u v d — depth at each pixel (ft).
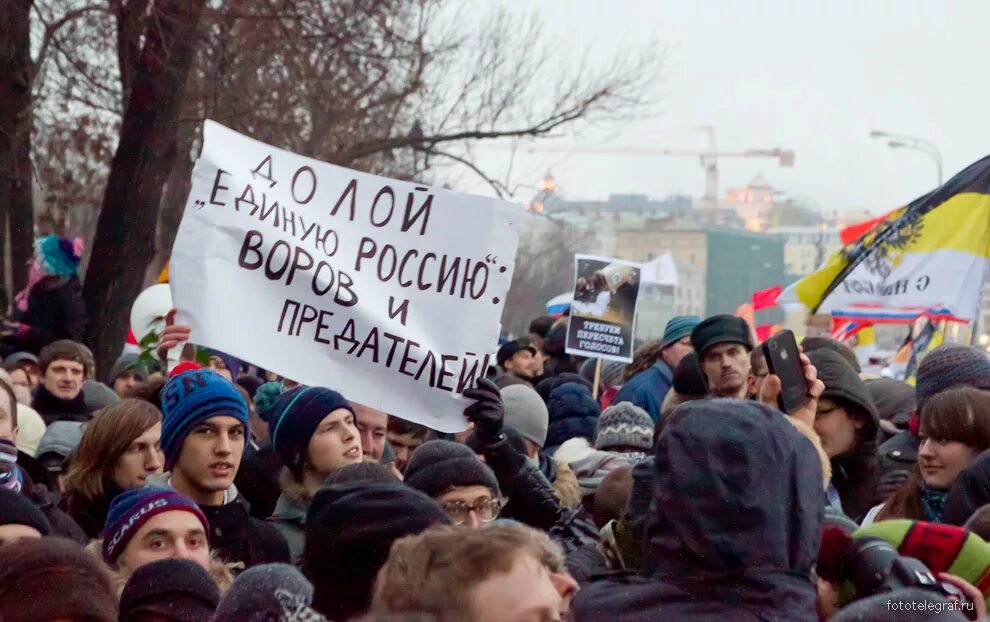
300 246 22.84
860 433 22.59
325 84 78.69
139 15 56.85
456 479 19.33
